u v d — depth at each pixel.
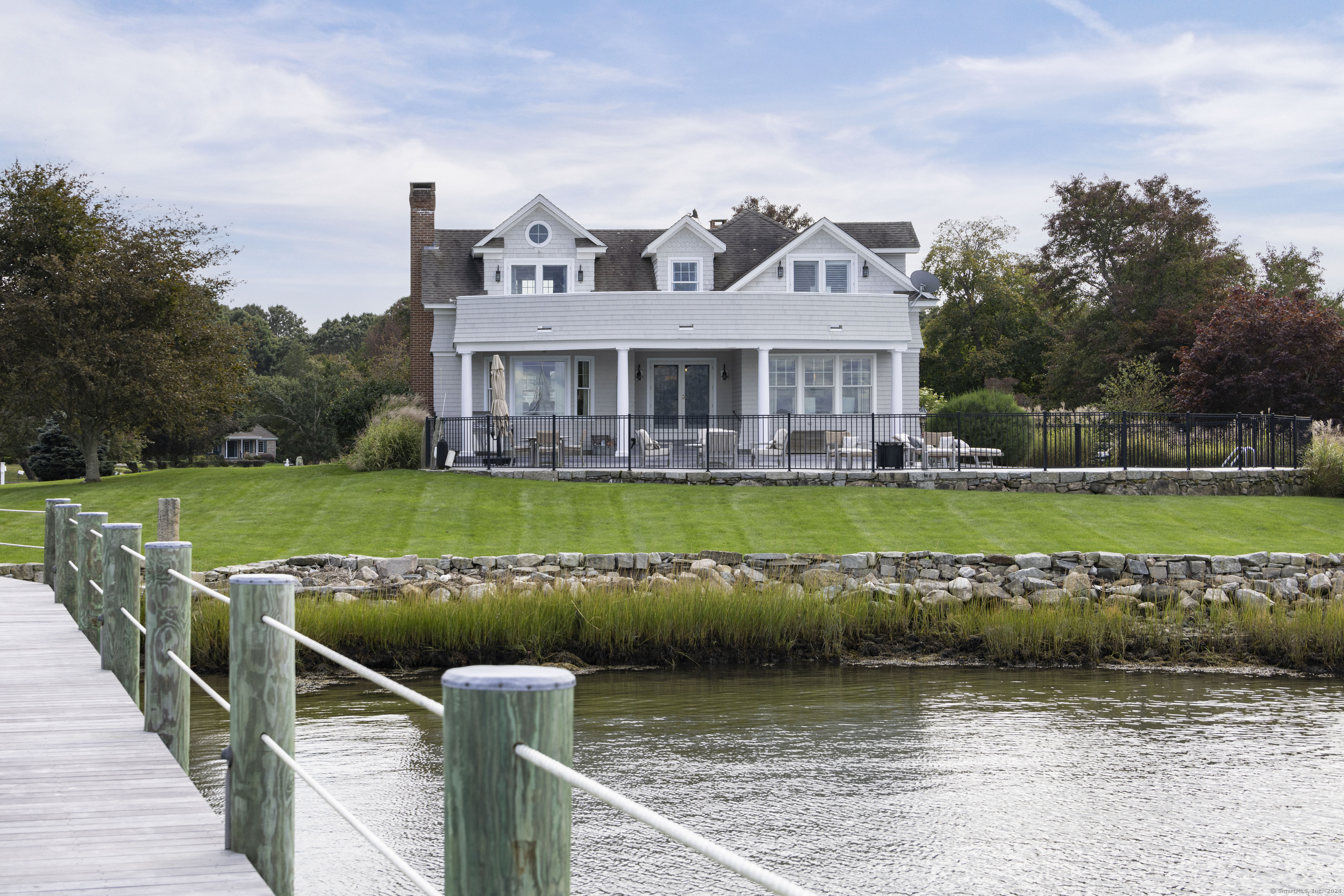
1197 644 14.23
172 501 12.17
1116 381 39.03
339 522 19.16
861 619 14.34
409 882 6.45
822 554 16.78
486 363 29.92
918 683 12.45
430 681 12.22
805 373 29.53
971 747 9.65
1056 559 16.70
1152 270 47.22
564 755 1.79
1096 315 47.62
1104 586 16.33
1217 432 25.56
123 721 6.21
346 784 8.39
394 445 25.58
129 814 4.57
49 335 23.41
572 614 13.51
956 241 54.47
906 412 30.66
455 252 32.06
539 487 22.52
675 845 7.29
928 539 18.28
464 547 17.27
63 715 6.34
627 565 16.33
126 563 7.28
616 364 30.12
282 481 23.48
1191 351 35.94
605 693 11.80
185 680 5.89
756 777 8.70
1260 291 37.38
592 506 20.61
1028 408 47.25
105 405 24.38
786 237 32.91
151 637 5.84
